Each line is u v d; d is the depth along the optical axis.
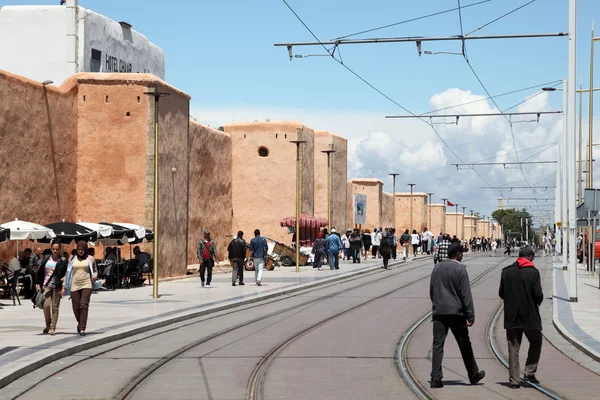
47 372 12.41
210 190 45.84
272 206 51.19
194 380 11.75
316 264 44.03
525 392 10.95
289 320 20.19
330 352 14.62
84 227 27.47
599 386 11.42
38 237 24.33
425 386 11.37
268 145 51.31
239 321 19.98
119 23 46.78
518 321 11.46
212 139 46.00
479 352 14.95
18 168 29.39
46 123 31.55
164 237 35.47
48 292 16.14
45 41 42.34
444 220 110.00
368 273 41.47
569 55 25.31
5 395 10.59
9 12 42.47
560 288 31.31
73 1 42.34
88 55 43.09
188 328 18.56
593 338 16.14
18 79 29.41
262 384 11.41
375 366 13.07
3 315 20.27
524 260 11.66
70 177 33.69
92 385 11.37
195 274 38.78
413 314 21.62
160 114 34.97
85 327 16.30
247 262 43.28
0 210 28.20
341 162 64.69
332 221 62.09
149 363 13.38
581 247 55.97
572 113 25.55
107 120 34.38
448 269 11.47
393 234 56.09
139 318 19.45
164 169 35.59
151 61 50.97
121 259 31.83
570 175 25.28
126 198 34.19
